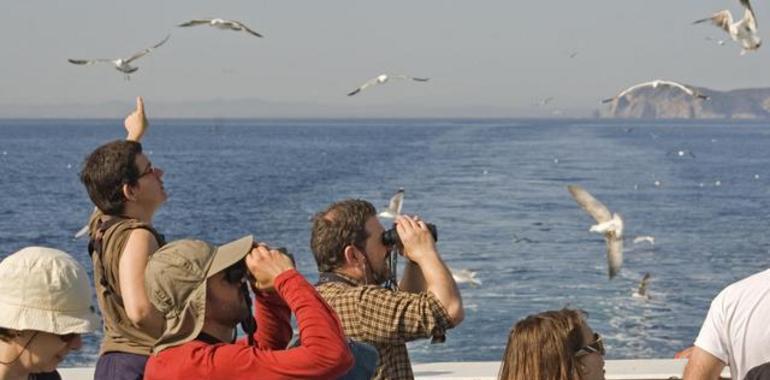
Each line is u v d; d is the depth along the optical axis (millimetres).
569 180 80000
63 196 61125
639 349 21000
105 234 5195
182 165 97312
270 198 60406
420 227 5020
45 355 4109
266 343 4629
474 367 6746
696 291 28438
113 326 5230
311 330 4121
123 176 5379
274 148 143625
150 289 4203
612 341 21672
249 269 4305
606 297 26906
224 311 4227
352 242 5020
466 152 126688
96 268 5258
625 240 41594
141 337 5180
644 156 121312
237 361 4055
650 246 39906
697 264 34656
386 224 27562
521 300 26156
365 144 159750
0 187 67500
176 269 4156
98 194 5418
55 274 4105
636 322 23578
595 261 34719
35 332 4055
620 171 92875
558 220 50438
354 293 4855
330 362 4086
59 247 38969
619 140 178625
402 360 5012
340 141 177875
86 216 49812
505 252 37406
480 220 50406
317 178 78750
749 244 41031
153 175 5523
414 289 5215
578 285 29156
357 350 4465
